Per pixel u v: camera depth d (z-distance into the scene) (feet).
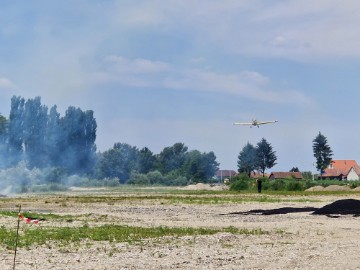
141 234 117.50
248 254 90.07
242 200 254.68
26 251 92.73
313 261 83.66
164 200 256.73
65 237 110.52
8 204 228.84
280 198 276.00
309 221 151.84
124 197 292.20
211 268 77.87
